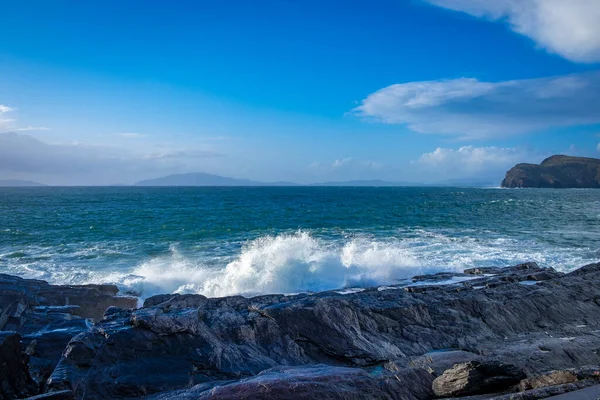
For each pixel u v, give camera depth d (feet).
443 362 26.99
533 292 41.11
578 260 69.62
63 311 40.29
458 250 77.87
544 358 27.48
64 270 64.59
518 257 71.20
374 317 34.68
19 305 38.17
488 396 22.04
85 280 58.59
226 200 271.90
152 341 28.07
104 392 24.31
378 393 22.36
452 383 23.02
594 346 29.55
